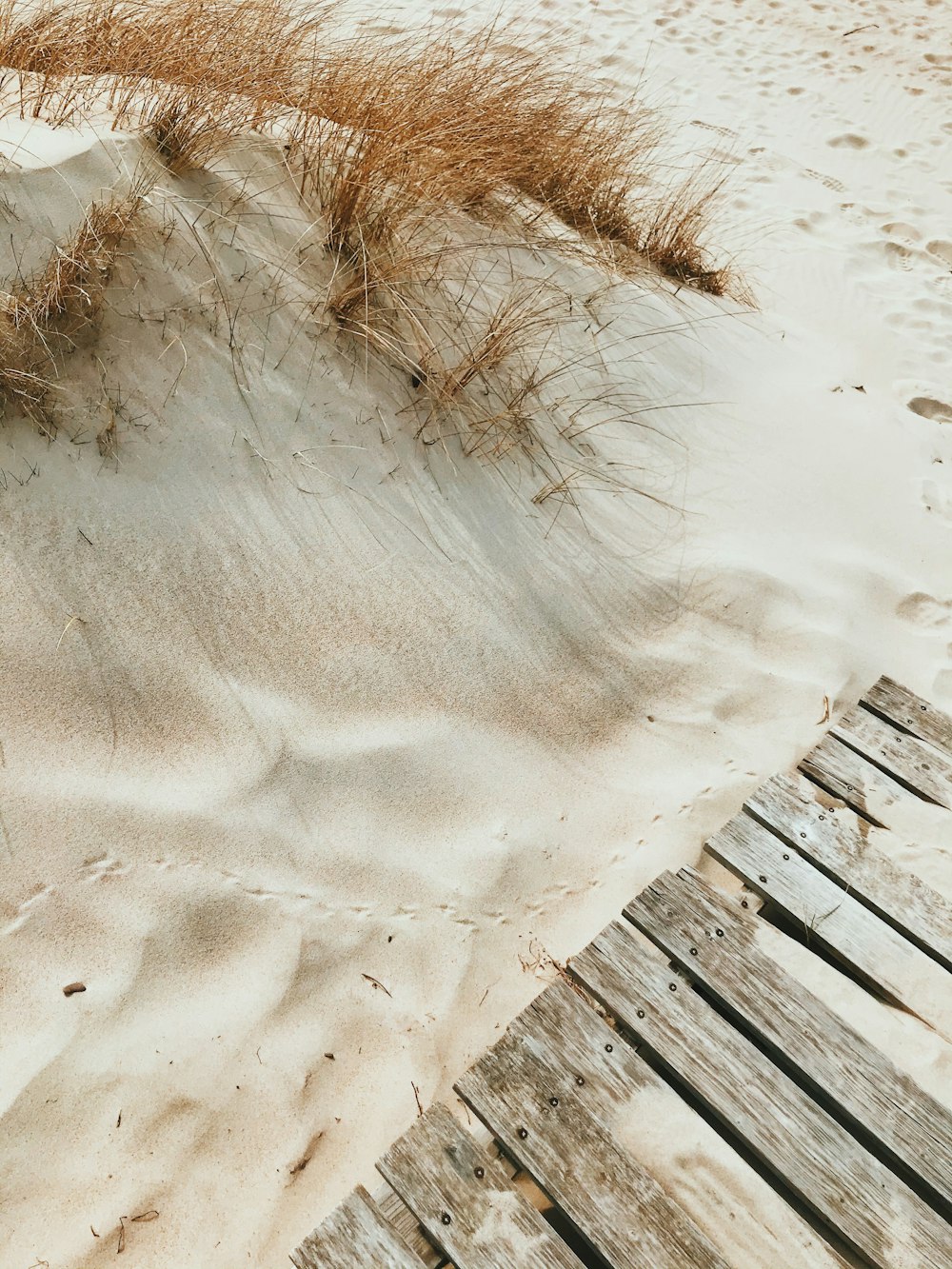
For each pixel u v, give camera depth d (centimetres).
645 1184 197
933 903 249
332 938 230
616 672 303
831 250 582
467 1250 188
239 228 320
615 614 316
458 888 246
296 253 328
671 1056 216
